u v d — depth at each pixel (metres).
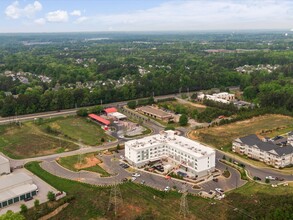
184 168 180.00
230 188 156.88
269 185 158.00
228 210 133.25
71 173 176.50
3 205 144.62
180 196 148.38
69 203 144.50
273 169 179.62
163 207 138.62
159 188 157.50
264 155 188.38
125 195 149.00
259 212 129.25
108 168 182.50
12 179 158.88
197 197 147.12
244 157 196.88
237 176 170.62
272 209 129.25
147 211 135.25
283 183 161.50
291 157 184.88
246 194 147.88
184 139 198.75
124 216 132.50
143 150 184.38
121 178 169.50
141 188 156.25
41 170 180.38
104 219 131.38
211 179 168.00
